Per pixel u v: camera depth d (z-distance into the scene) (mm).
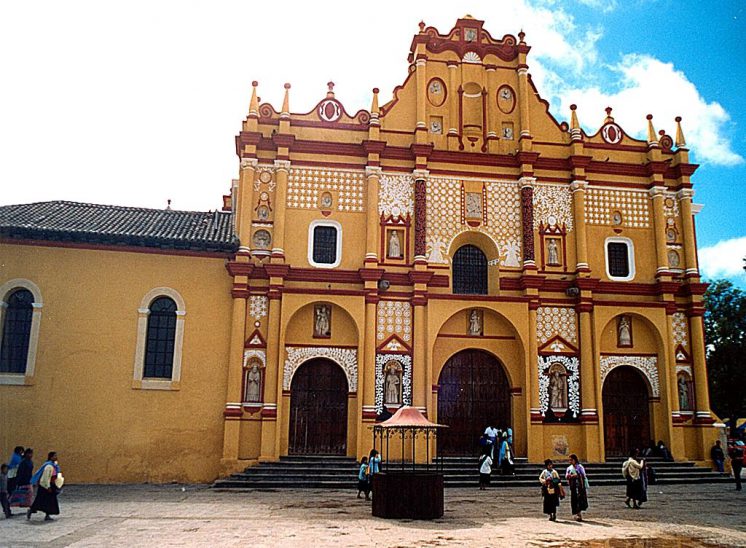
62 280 23547
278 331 24156
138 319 23734
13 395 22609
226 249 24438
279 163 25656
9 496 15625
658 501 19500
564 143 27797
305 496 19656
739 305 40219
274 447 23266
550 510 15750
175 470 22984
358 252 25672
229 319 24297
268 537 13016
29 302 23438
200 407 23516
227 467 22766
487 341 25797
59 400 22781
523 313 25375
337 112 26875
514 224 26672
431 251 25969
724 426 26031
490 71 27969
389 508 15734
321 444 24281
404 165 26469
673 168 28078
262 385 23891
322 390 24734
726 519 16234
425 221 25875
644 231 27500
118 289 23828
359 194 26172
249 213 25125
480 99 27750
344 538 13023
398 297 25172
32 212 25297
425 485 15812
